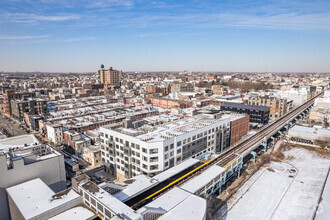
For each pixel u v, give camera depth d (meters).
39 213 51.62
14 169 63.50
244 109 180.50
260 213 74.31
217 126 112.44
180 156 91.56
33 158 68.38
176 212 54.38
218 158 97.81
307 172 104.38
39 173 68.62
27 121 183.00
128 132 93.31
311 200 81.44
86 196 57.88
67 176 97.62
